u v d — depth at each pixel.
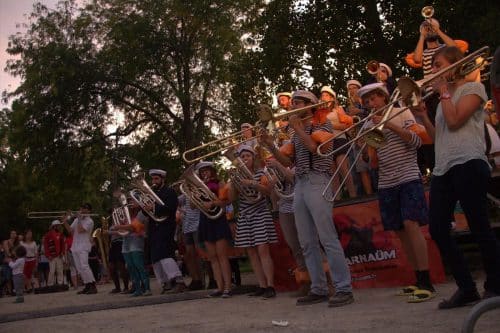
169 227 9.30
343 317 5.08
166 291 9.53
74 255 12.13
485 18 14.29
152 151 31.70
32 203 39.88
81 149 30.27
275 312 5.91
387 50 17.25
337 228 7.49
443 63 4.77
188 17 28.55
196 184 7.98
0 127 38.94
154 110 31.33
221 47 28.42
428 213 5.29
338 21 17.91
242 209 7.56
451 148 4.66
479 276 7.39
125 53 28.61
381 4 17.33
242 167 7.40
